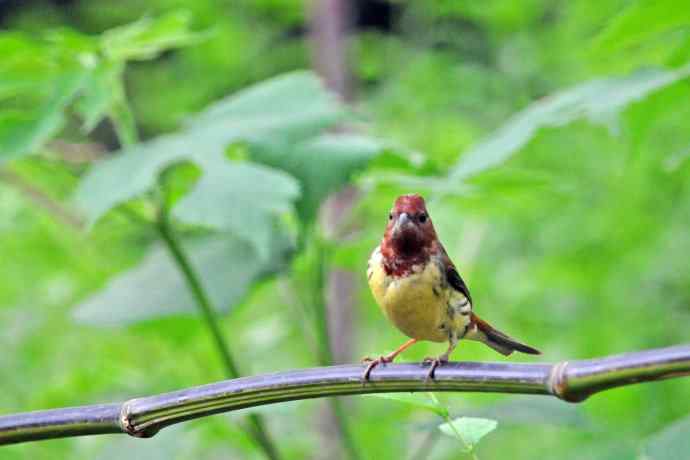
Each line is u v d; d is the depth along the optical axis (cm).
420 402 521
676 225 1483
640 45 1069
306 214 941
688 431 772
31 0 2095
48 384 1245
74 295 1367
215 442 1158
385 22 1983
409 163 994
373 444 1186
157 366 1257
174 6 1684
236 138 923
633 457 912
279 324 1355
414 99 1551
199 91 1720
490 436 1369
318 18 1576
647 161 1351
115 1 1847
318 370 525
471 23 1717
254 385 523
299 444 1192
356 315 1452
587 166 1492
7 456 1140
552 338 1500
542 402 965
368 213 1311
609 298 1492
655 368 456
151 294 1030
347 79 1547
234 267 1034
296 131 954
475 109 1570
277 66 1750
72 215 1116
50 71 917
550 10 1577
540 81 1557
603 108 831
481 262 1576
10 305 1354
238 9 1717
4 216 1302
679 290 1488
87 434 538
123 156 894
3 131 888
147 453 981
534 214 1498
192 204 849
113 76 941
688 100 899
